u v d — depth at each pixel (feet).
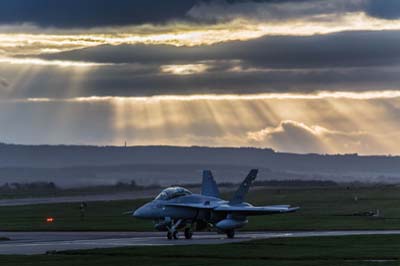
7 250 644.69
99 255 592.60
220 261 549.13
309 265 518.78
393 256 567.18
